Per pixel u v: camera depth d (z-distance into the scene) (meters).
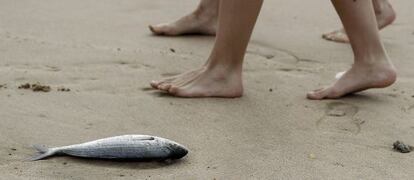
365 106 2.36
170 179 1.79
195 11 3.24
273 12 3.75
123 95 2.37
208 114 2.23
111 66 2.67
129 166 1.85
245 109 2.29
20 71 2.55
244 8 2.31
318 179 1.83
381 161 1.94
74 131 2.05
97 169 1.83
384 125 2.20
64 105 2.25
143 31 3.26
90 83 2.47
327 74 2.72
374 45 2.41
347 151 2.00
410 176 1.86
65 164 1.85
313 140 2.07
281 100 2.39
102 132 2.06
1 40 2.92
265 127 2.15
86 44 2.96
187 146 1.99
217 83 2.38
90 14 3.53
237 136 2.07
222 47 2.37
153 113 2.22
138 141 1.86
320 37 3.30
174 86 2.37
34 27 3.21
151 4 3.80
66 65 2.65
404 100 2.43
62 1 3.79
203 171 1.84
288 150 1.99
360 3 2.38
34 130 2.04
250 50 3.03
